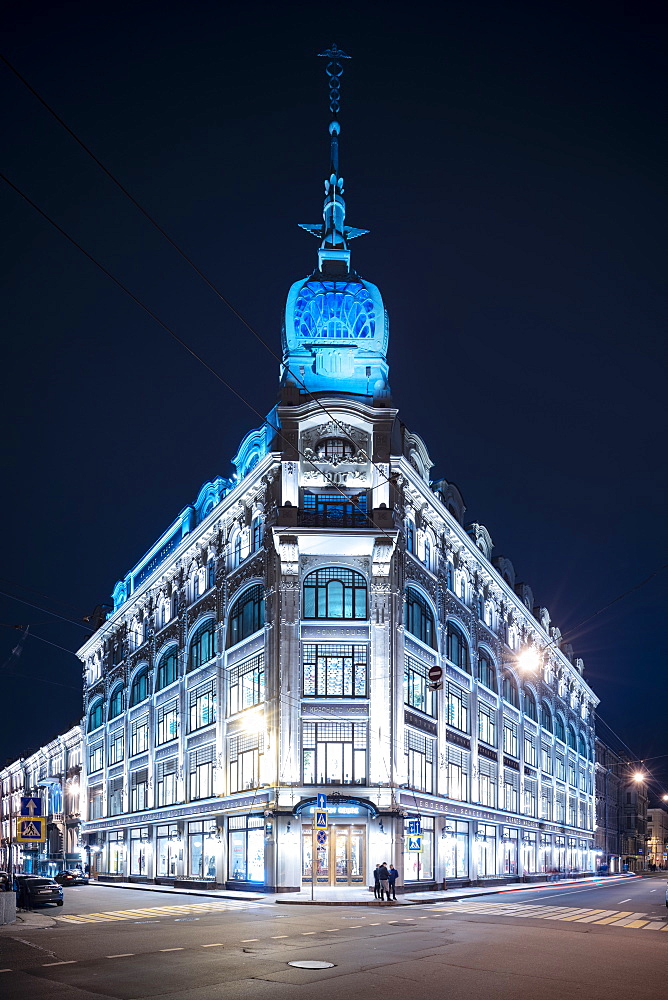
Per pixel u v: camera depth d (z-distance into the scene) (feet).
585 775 288.92
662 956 62.13
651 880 252.01
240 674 152.35
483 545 195.52
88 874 210.18
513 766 203.41
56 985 48.47
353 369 152.15
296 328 154.10
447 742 160.56
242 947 64.69
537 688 231.09
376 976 51.57
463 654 176.14
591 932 77.46
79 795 256.32
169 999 44.47
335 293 155.63
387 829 130.41
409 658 145.59
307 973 52.54
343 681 136.98
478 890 151.23
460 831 166.20
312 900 113.91
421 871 144.15
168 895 142.82
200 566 176.96
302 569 140.26
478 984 49.24
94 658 254.68
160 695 191.62
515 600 211.20
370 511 139.85
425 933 74.79
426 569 157.28
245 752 147.54
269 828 130.62
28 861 297.12
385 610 137.69
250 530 155.43
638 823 414.82
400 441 152.56
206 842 158.81
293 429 141.79
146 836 191.52
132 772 205.87
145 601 210.59
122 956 60.03
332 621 137.90
